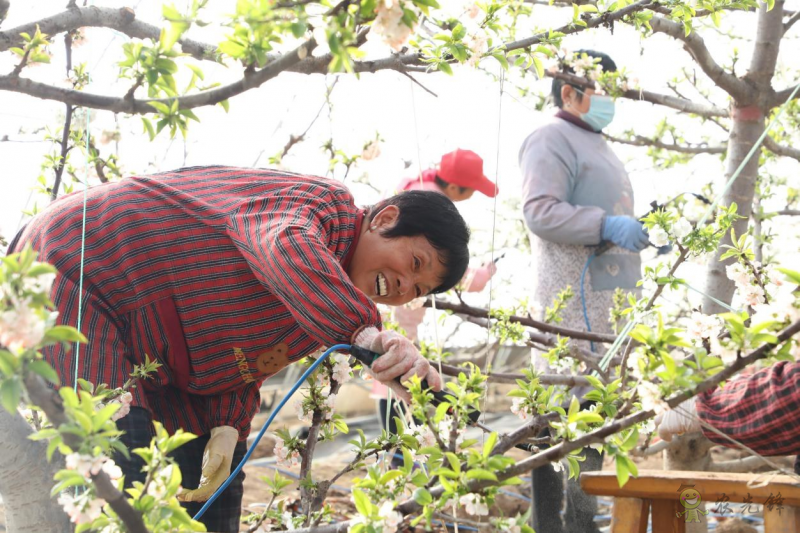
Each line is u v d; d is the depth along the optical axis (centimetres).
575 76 337
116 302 191
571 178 335
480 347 630
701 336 194
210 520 226
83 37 221
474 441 146
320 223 187
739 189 337
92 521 131
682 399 132
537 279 344
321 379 215
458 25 206
